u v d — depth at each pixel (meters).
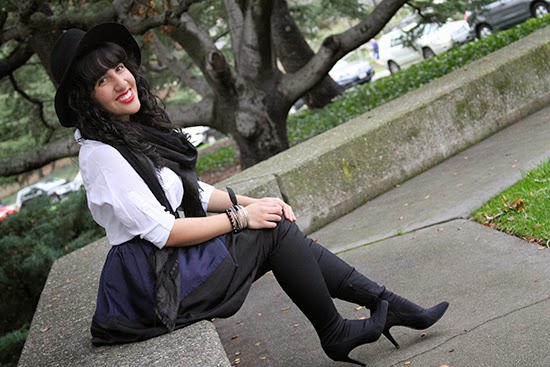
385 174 7.03
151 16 8.63
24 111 13.78
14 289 7.64
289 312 4.80
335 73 29.78
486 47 14.83
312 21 17.50
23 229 8.49
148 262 3.20
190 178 3.40
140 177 3.21
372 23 10.81
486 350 3.50
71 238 8.27
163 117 3.46
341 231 6.32
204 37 10.82
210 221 3.27
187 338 3.06
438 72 14.62
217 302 3.25
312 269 3.42
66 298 4.67
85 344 3.52
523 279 4.14
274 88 11.08
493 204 5.32
